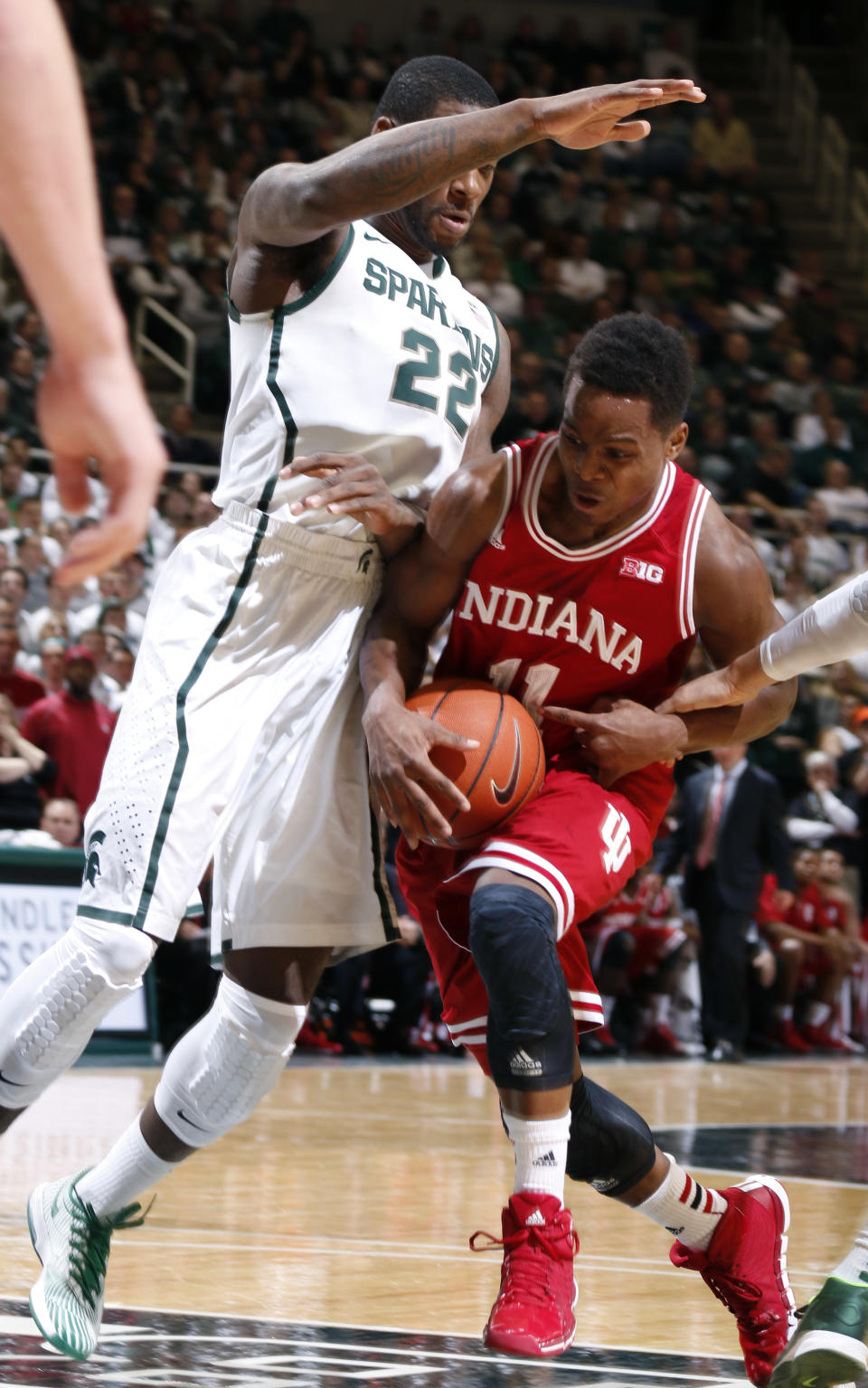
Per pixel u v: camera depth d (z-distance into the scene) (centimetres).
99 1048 1281
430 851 434
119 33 2650
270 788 421
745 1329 411
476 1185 737
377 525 425
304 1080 1241
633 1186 410
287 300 439
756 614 427
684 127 3117
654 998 1670
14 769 1316
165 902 400
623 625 424
